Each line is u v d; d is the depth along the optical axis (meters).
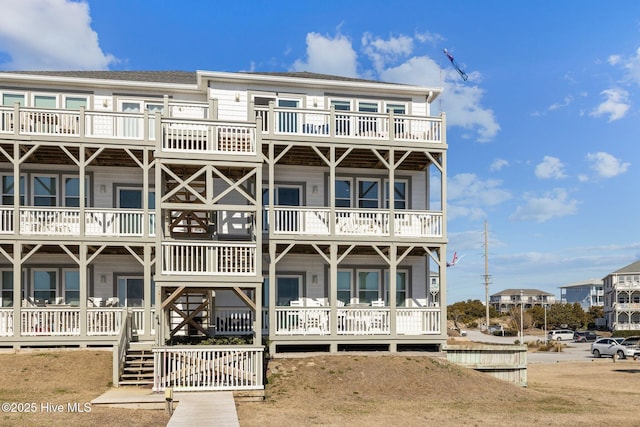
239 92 23.58
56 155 22.03
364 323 21.84
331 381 18.47
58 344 20.36
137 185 23.22
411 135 22.86
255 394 16.62
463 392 18.47
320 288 23.95
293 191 24.16
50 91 23.08
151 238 21.17
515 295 147.12
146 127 21.25
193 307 22.41
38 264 22.47
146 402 14.91
